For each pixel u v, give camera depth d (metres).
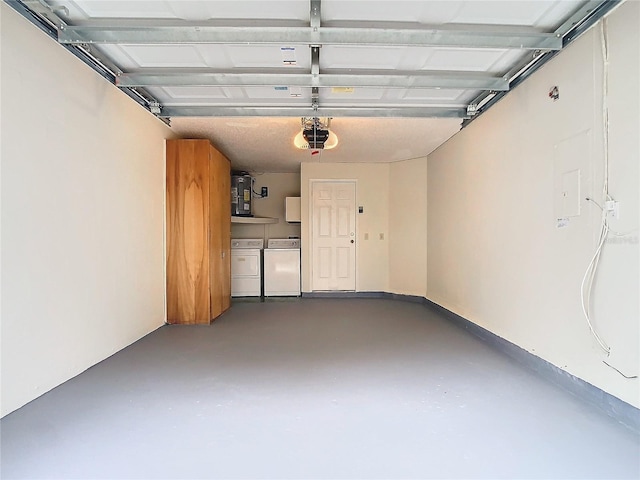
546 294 2.66
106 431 1.90
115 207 3.15
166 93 3.40
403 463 1.64
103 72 2.86
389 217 6.23
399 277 6.06
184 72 2.98
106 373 2.71
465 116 3.80
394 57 2.75
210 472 1.58
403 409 2.16
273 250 6.35
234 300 6.00
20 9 2.06
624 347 1.98
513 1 2.10
